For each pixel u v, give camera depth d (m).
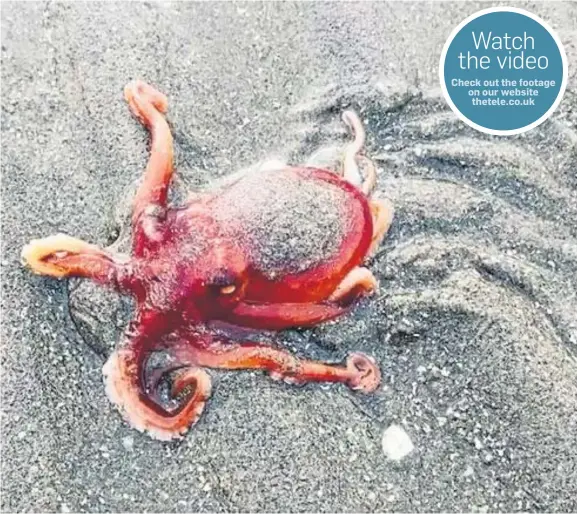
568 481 0.60
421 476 0.60
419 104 0.67
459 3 0.69
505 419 0.61
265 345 0.61
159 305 0.59
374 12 0.69
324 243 0.59
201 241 0.58
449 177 0.65
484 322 0.62
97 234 0.63
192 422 0.60
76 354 0.61
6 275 0.62
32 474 0.59
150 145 0.65
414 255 0.63
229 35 0.69
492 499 0.60
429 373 0.62
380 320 0.62
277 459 0.60
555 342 0.62
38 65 0.67
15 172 0.64
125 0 0.69
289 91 0.67
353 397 0.61
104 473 0.59
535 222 0.65
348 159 0.64
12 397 0.60
